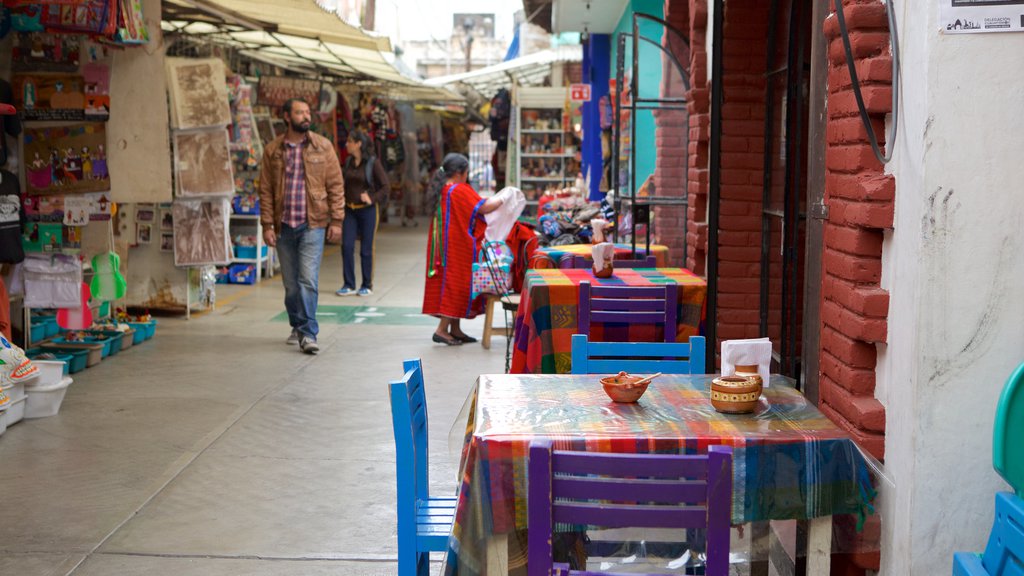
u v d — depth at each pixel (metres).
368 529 4.93
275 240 9.17
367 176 12.96
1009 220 3.27
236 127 12.80
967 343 3.30
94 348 8.41
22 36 8.16
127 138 8.34
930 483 3.35
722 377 3.56
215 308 11.62
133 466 5.81
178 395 7.48
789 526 3.60
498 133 21.27
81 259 8.38
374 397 7.54
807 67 5.92
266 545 4.72
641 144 9.33
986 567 2.95
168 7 9.98
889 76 3.53
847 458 3.17
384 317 11.39
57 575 4.36
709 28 7.50
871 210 3.55
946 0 3.22
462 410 4.02
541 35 29.77
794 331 5.98
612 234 9.95
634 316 5.81
